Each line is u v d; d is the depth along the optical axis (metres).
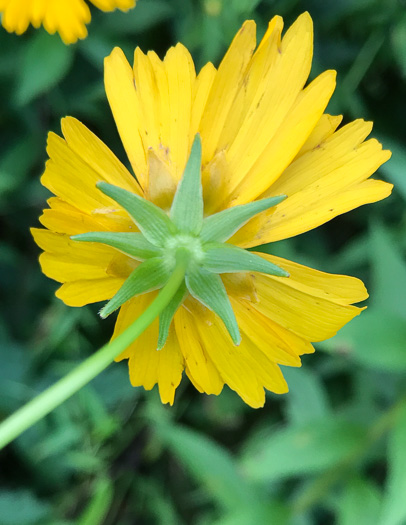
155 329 0.19
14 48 0.31
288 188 0.19
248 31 0.18
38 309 0.34
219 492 0.29
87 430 0.31
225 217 0.18
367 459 0.29
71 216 0.18
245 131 0.18
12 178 0.30
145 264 0.18
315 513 0.34
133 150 0.19
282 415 0.36
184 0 0.30
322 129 0.18
